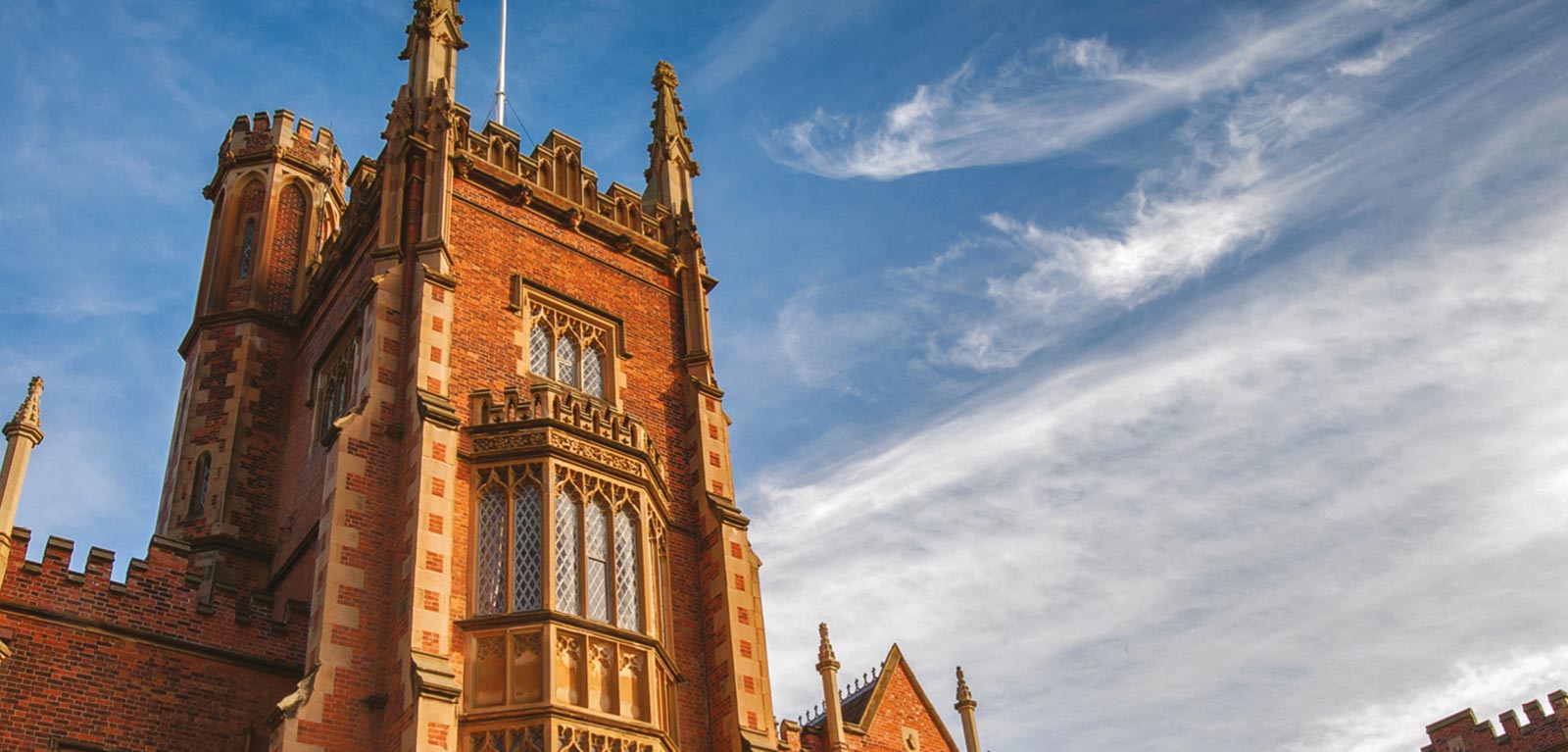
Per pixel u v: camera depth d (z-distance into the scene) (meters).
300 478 25.20
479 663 19.06
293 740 17.25
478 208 25.22
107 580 19.53
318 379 26.16
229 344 28.08
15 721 17.67
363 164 28.66
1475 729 39.72
